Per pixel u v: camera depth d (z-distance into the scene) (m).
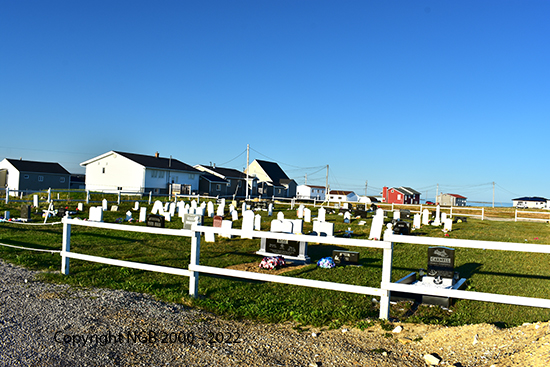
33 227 17.95
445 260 8.55
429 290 5.66
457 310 7.43
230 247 14.55
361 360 4.61
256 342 5.14
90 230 17.47
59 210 23.66
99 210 17.14
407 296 7.90
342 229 21.77
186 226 16.78
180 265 11.11
